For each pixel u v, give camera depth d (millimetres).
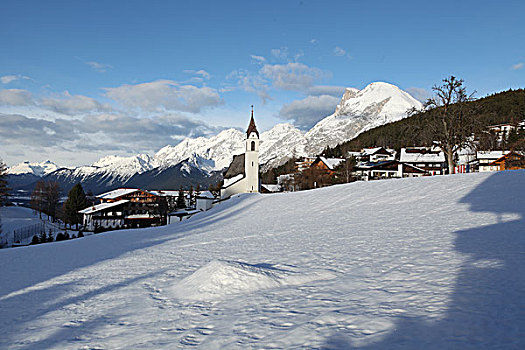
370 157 106688
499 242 9625
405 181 30641
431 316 5301
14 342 6477
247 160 79188
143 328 6527
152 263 14180
